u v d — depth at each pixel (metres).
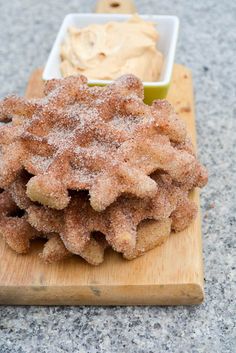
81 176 0.33
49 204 0.32
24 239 0.35
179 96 0.46
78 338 0.34
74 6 0.63
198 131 0.46
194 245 0.35
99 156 0.33
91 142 0.34
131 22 0.47
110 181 0.31
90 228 0.33
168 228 0.35
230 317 0.34
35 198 0.32
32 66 0.55
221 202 0.41
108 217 0.33
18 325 0.35
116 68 0.44
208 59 0.54
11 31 0.60
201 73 0.53
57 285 0.34
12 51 0.57
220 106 0.49
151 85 0.42
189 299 0.34
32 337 0.34
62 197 0.32
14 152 0.34
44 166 0.34
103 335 0.34
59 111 0.36
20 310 0.35
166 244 0.35
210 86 0.51
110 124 0.35
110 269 0.34
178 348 0.33
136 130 0.34
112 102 0.36
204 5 0.62
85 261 0.35
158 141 0.34
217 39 0.57
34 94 0.47
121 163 0.32
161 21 0.48
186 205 0.36
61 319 0.35
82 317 0.35
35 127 0.35
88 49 0.45
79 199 0.34
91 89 0.38
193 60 0.54
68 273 0.34
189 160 0.33
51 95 0.37
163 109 0.36
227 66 0.53
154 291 0.34
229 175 0.43
